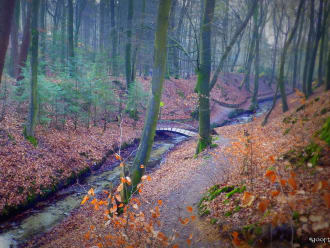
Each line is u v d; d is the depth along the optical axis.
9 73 22.28
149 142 9.23
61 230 8.69
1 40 9.74
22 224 9.30
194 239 5.61
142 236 5.30
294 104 19.53
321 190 4.35
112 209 4.75
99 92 18.48
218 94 32.47
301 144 7.44
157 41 9.09
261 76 43.81
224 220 5.66
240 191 6.51
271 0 16.17
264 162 7.58
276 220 3.64
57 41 24.73
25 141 13.11
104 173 14.38
